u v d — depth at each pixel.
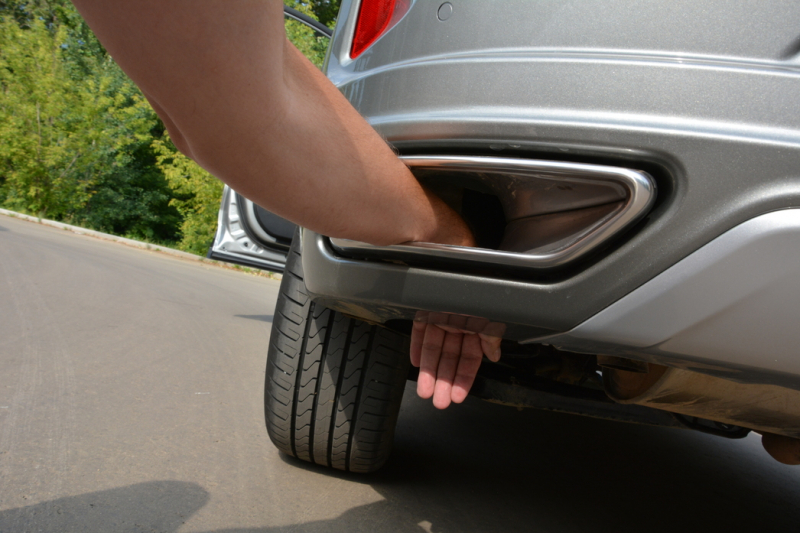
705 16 0.76
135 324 3.11
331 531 1.17
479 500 1.47
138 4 0.32
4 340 2.40
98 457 1.37
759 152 0.70
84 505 1.12
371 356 1.34
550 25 0.83
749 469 2.46
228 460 1.47
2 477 1.20
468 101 0.86
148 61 0.35
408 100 0.92
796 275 0.69
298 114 0.46
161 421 1.69
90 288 4.20
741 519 1.77
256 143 0.43
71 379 1.98
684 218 0.72
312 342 1.35
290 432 1.39
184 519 1.12
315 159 0.49
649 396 1.07
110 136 15.59
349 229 0.60
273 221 3.24
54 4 20.00
